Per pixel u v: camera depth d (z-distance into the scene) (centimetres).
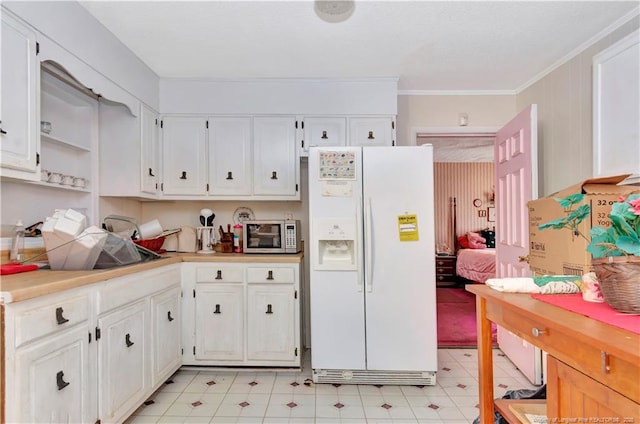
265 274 259
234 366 263
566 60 251
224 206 325
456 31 218
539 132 284
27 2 161
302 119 295
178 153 296
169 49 244
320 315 242
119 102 236
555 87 265
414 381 242
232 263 261
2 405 120
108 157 260
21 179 162
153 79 284
